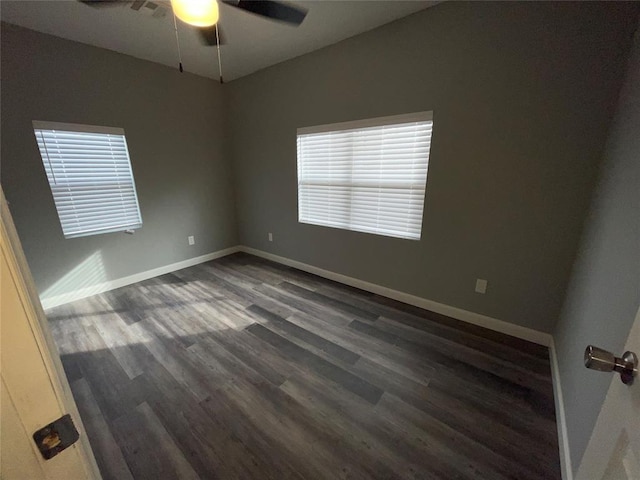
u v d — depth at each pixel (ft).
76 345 6.77
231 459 4.09
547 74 5.48
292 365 6.02
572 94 5.30
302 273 11.39
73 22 7.19
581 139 5.35
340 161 9.29
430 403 5.00
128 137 9.80
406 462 4.01
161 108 10.52
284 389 5.37
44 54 7.82
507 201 6.41
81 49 8.43
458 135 6.75
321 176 9.98
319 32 7.77
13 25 7.25
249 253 14.06
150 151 10.46
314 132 9.65
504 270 6.79
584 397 3.67
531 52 5.56
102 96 9.02
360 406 4.96
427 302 8.28
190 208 12.05
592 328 3.92
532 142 5.86
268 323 7.66
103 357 6.32
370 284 9.55
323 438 4.38
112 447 4.27
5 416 1.23
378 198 8.68
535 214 6.12
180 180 11.54
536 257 6.30
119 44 8.55
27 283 1.33
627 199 3.54
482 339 6.83
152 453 4.18
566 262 5.95
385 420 4.68
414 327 7.39
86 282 9.42
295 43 8.45
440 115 6.91
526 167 6.03
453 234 7.37
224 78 11.76
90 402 5.10
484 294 7.22
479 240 7.00
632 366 1.65
